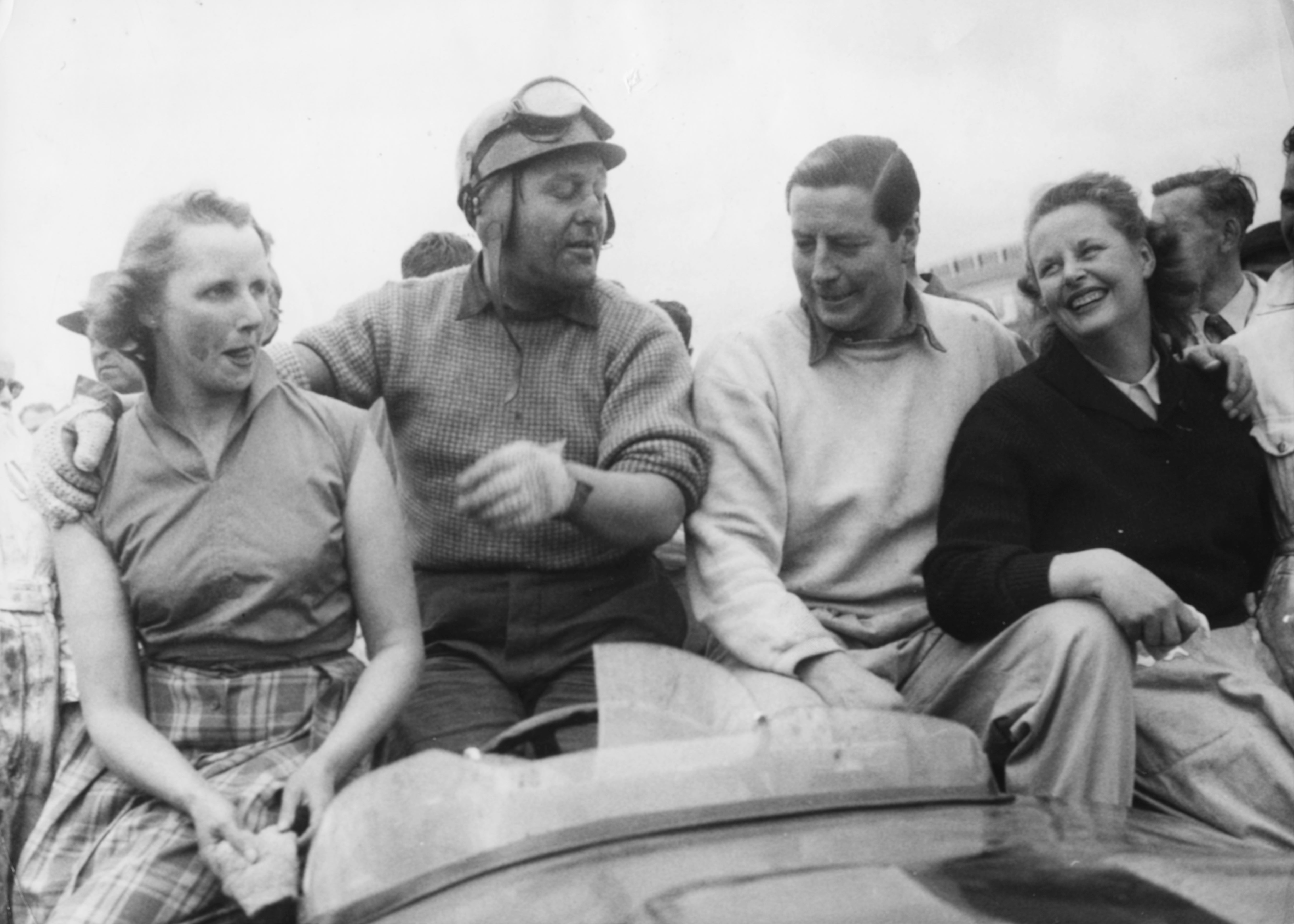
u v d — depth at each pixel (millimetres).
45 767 2078
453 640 2025
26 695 2094
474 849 1486
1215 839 1612
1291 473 2107
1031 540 2066
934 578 2027
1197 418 2129
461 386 2029
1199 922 1266
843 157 2045
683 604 2078
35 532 2139
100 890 1827
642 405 2004
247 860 1771
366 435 2057
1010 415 2094
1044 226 2145
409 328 2062
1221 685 2023
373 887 1503
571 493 1964
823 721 1660
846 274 2051
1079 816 1587
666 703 1635
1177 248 2180
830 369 2086
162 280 2029
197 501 1991
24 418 2148
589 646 1974
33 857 1957
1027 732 1892
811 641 1927
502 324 2037
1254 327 2176
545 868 1435
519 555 1999
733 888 1335
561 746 1644
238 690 1975
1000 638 1949
